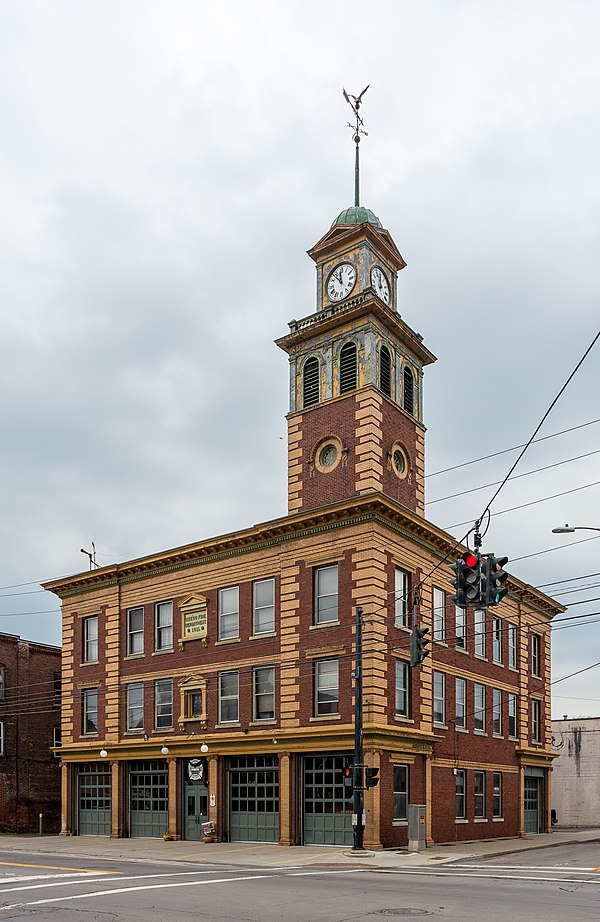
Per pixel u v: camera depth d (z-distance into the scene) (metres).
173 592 44.50
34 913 16.58
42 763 56.94
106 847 37.94
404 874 25.48
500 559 21.11
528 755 49.69
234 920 15.54
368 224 42.94
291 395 43.00
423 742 37.59
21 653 57.28
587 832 56.28
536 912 16.47
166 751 42.16
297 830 36.56
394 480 40.50
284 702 37.91
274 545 40.25
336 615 37.12
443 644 41.25
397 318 42.12
